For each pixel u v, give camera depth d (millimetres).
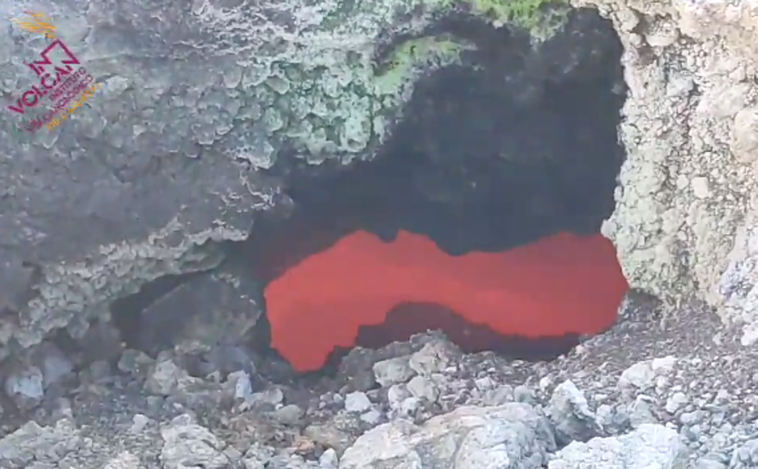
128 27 4863
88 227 4988
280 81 5074
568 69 5188
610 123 5305
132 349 5250
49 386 5039
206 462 4352
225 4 4953
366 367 5305
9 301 4918
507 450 4008
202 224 5176
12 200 4844
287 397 5168
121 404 4992
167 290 5301
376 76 5148
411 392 4922
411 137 5332
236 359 5328
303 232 5480
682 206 5074
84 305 5117
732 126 4738
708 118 4844
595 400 4477
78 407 4941
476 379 4984
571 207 5527
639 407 4363
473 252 5574
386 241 5586
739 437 4098
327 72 5102
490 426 4109
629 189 5219
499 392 4777
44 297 5012
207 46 4957
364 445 4328
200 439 4535
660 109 5027
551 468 3945
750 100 4699
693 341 4801
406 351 5336
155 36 4898
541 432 4238
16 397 4922
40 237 4922
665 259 5164
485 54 5164
